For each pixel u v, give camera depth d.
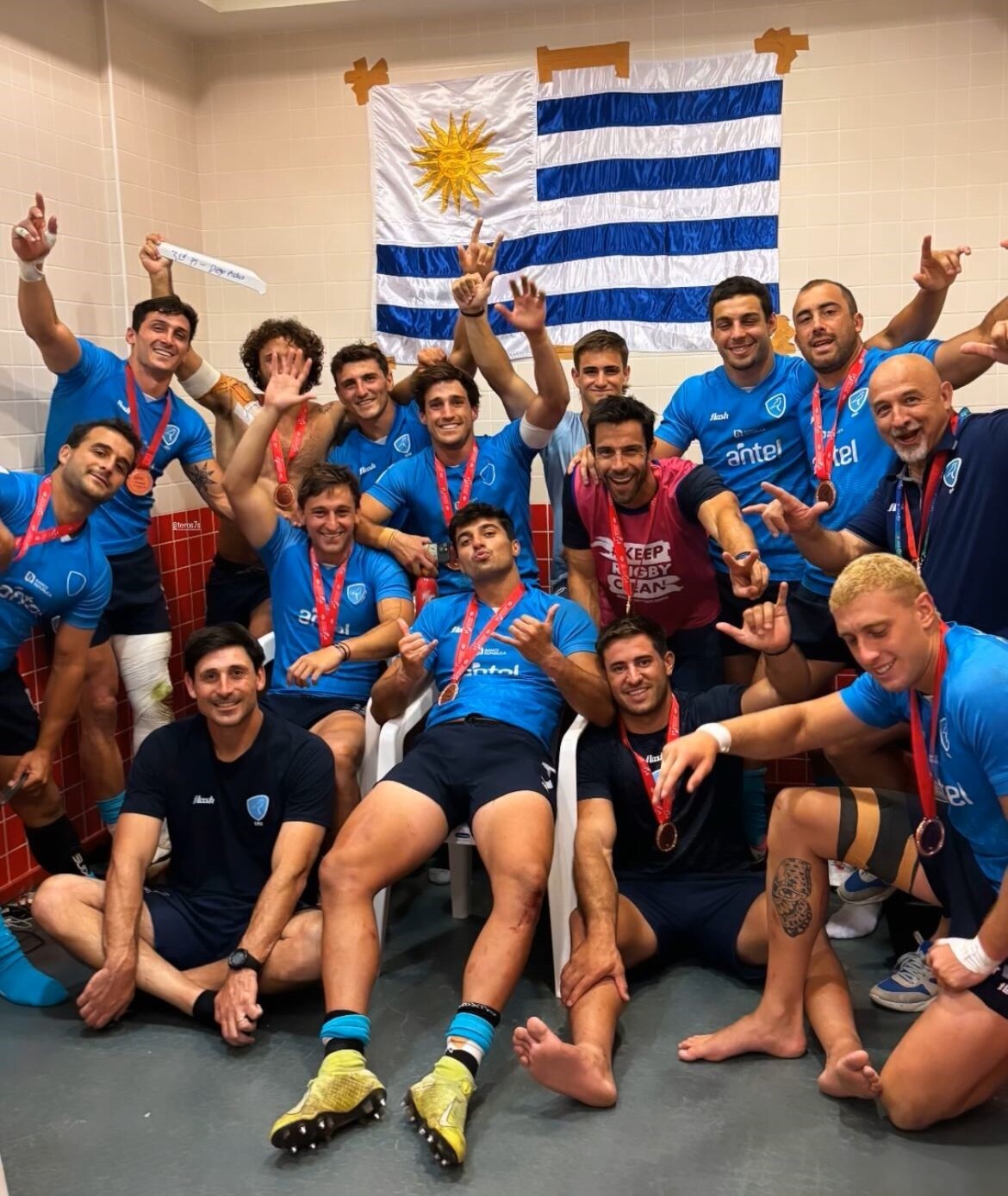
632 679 2.90
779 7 4.19
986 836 2.24
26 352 3.69
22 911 3.50
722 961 2.95
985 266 4.16
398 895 3.65
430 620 3.33
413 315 4.64
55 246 3.86
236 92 4.68
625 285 4.45
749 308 3.33
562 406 3.48
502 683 3.16
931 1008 2.26
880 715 2.44
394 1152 2.29
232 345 4.81
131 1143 2.33
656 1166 2.21
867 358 3.26
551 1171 2.21
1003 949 2.15
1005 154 4.09
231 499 3.45
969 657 2.17
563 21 4.37
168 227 4.51
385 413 3.86
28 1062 2.65
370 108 4.57
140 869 2.82
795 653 2.82
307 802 2.84
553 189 4.46
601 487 3.28
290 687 3.43
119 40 4.15
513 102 4.45
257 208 4.73
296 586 3.48
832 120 4.20
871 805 2.49
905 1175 2.16
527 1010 2.89
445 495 3.62
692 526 3.23
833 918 3.28
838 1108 2.39
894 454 3.12
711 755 2.44
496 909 2.61
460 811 2.97
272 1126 2.37
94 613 3.22
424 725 3.67
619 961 2.64
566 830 2.96
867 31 4.14
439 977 3.05
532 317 3.37
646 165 4.37
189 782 2.87
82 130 4.00
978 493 2.63
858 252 4.24
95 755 3.76
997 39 4.04
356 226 4.66
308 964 2.71
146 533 3.92
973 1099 2.28
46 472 3.70
